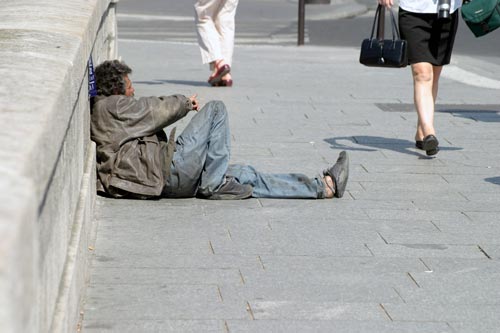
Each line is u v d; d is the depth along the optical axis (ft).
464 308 30.14
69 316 23.80
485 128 63.98
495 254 36.29
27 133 16.37
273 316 28.84
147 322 28.07
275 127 62.39
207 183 43.06
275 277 32.73
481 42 127.44
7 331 11.50
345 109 70.38
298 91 78.84
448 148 57.26
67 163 25.34
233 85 81.66
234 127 61.98
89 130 40.81
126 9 181.06
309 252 35.91
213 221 39.93
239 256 35.14
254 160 52.31
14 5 38.04
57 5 38.32
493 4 55.26
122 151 42.68
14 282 11.79
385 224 40.22
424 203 44.09
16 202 12.51
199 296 30.58
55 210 21.31
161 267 33.58
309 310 29.50
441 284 32.50
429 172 50.70
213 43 80.89
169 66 95.30
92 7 39.60
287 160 52.60
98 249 35.55
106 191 42.91
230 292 31.01
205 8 80.69
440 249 36.76
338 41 135.23
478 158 54.54
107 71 43.11
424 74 54.65
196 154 42.68
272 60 101.19
